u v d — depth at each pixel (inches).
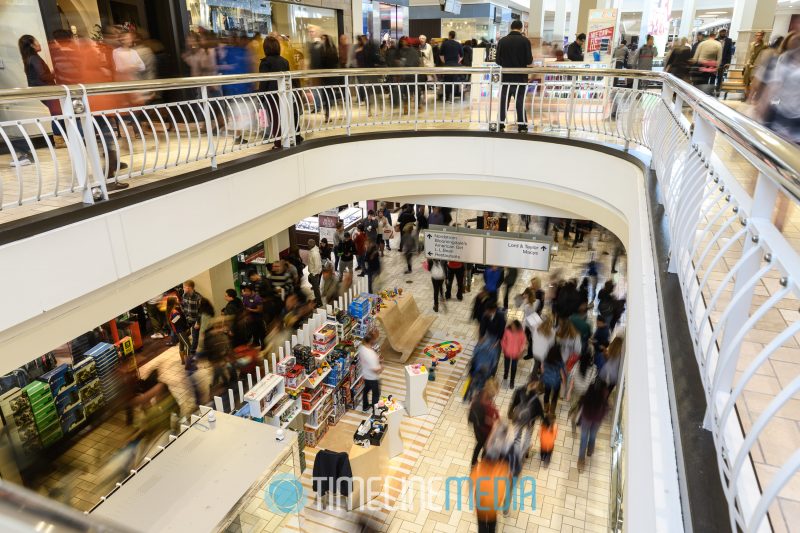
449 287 433.7
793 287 43.4
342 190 282.5
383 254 529.3
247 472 149.2
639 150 221.3
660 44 539.5
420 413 291.6
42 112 244.2
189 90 305.0
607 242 548.1
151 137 271.6
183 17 300.2
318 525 222.2
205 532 131.6
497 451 213.2
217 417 171.5
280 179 235.8
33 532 16.4
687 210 88.5
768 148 46.4
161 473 148.9
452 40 358.3
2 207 131.7
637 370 84.2
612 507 159.6
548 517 222.1
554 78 418.3
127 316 346.6
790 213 154.9
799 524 47.9
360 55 363.9
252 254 392.2
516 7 1035.9
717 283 100.1
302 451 197.9
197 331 331.3
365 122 285.1
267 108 248.7
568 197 267.0
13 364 136.6
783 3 501.4
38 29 247.0
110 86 152.6
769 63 191.2
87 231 149.6
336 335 289.3
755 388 69.8
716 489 49.0
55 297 142.9
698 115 102.3
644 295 98.2
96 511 135.9
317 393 265.3
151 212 170.2
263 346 319.6
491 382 235.8
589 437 248.2
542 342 287.9
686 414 58.8
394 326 351.3
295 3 391.2
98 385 278.5
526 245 285.4
